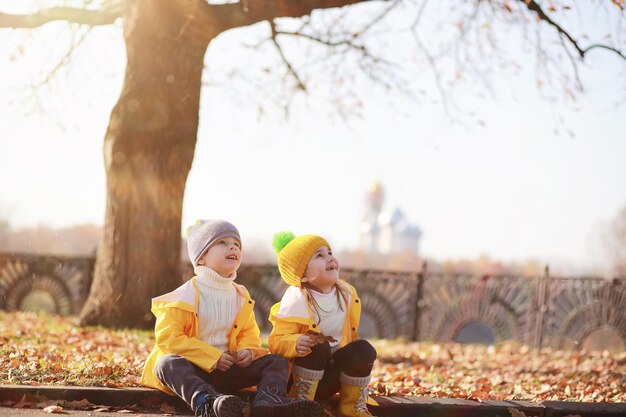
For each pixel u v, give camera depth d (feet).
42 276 52.01
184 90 34.71
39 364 19.16
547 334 47.70
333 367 16.19
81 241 335.47
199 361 15.26
